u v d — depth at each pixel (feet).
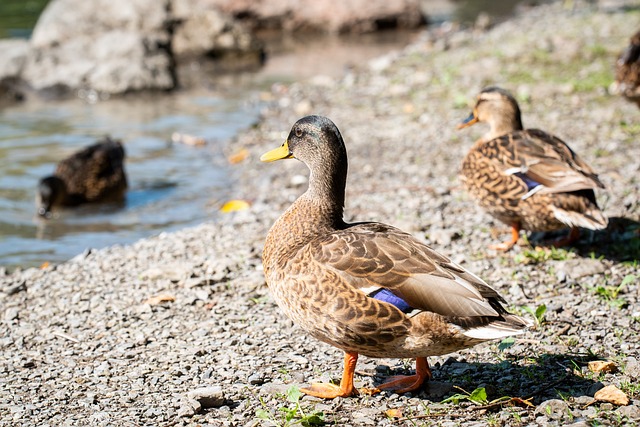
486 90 34.09
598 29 72.13
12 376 24.38
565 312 26.73
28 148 54.60
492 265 30.99
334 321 20.49
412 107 55.77
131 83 68.90
